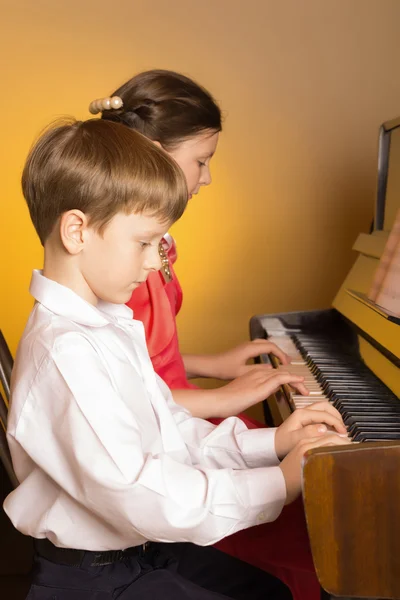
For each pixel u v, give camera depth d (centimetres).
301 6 275
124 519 102
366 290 187
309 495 94
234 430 134
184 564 128
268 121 282
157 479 102
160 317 167
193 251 290
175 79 161
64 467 104
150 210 108
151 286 167
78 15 271
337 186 287
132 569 112
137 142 112
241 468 131
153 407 125
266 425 211
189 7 274
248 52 278
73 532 108
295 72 279
